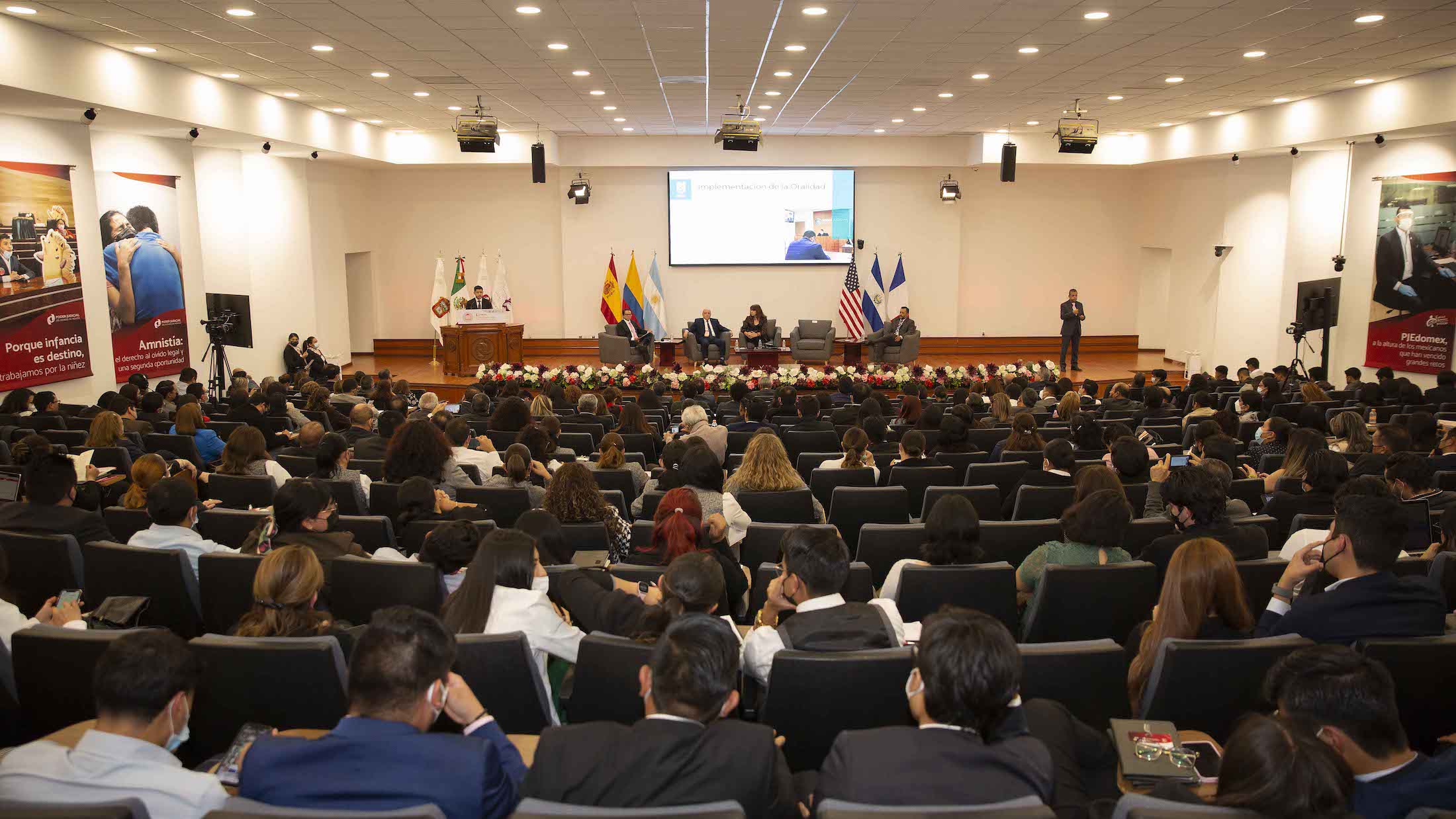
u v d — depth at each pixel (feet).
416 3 27.53
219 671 9.34
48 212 35.73
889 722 9.34
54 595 14.93
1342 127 44.37
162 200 44.70
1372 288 47.44
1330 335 50.39
